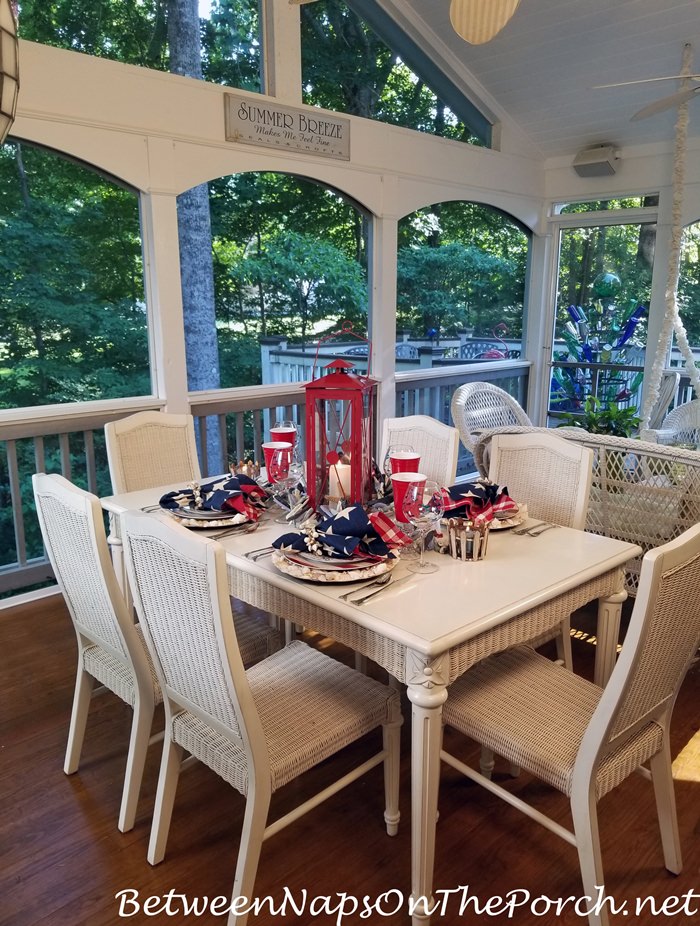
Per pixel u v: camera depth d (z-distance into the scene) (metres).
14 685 2.65
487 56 4.62
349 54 4.27
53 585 3.76
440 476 2.75
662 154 5.05
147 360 3.82
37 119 3.04
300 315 4.55
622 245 5.47
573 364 5.91
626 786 2.11
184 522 2.10
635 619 1.36
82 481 3.95
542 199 5.72
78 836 1.91
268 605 1.85
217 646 1.43
